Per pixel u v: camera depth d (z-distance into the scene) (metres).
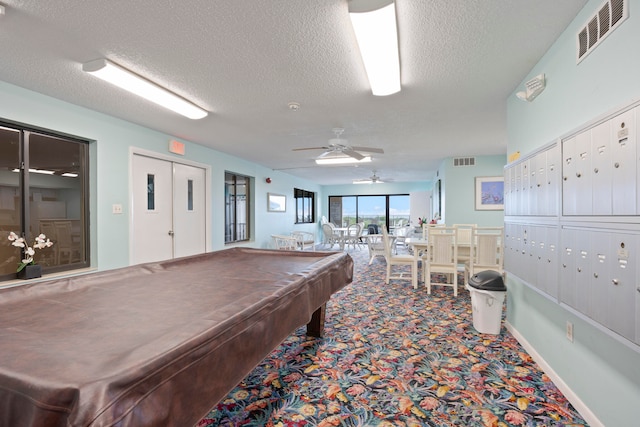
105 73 2.22
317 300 2.15
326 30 1.84
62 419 0.74
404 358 2.43
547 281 1.96
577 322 1.76
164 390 0.88
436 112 3.34
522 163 2.37
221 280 2.07
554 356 2.04
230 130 4.05
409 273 5.92
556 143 1.83
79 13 1.66
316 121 3.65
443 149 5.34
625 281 1.27
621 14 1.37
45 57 2.13
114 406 0.74
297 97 2.89
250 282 2.01
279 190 8.17
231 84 2.59
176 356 0.92
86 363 0.90
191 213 4.85
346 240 10.67
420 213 10.30
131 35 1.88
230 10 1.65
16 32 1.83
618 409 1.43
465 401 1.87
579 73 1.71
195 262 2.83
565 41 1.85
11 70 2.33
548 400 1.87
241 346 1.22
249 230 6.84
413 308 3.71
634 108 1.21
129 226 3.65
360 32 1.72
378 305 3.84
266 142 4.77
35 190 2.90
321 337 2.83
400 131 4.12
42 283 1.74
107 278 2.05
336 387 2.03
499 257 4.32
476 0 1.59
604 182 1.40
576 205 1.62
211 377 1.06
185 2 1.58
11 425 0.79
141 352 0.90
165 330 1.20
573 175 1.65
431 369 2.25
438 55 2.14
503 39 1.95
